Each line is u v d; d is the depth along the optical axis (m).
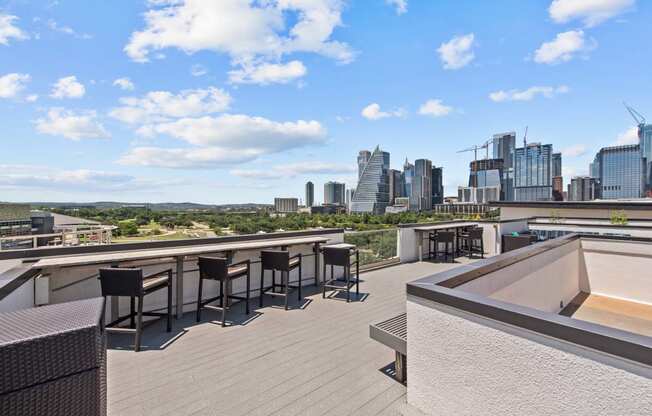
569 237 3.92
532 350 1.28
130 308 3.29
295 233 5.06
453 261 7.23
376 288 4.91
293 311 3.78
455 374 1.56
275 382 2.18
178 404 1.92
